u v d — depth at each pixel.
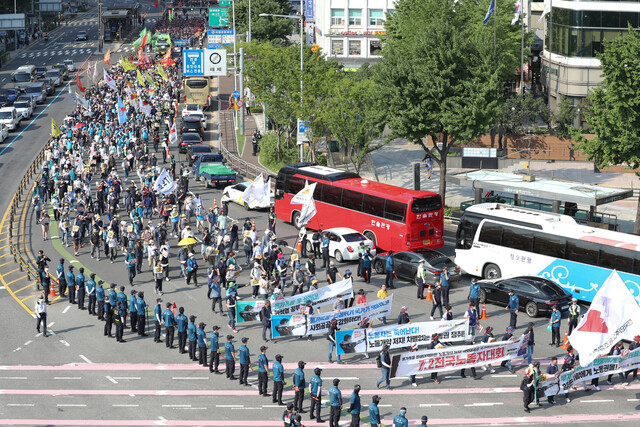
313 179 52.09
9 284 43.66
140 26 195.12
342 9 117.81
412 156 75.25
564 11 79.56
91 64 135.75
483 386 31.05
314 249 47.06
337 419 27.19
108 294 40.59
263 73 71.69
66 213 51.47
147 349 35.25
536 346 34.59
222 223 49.62
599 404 29.48
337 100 61.84
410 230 45.59
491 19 79.94
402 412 25.31
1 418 28.62
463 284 43.16
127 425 28.00
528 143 74.94
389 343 33.34
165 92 98.94
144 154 67.69
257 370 32.16
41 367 33.22
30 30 176.25
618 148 46.38
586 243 39.31
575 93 79.12
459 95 54.16
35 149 78.88
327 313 35.47
